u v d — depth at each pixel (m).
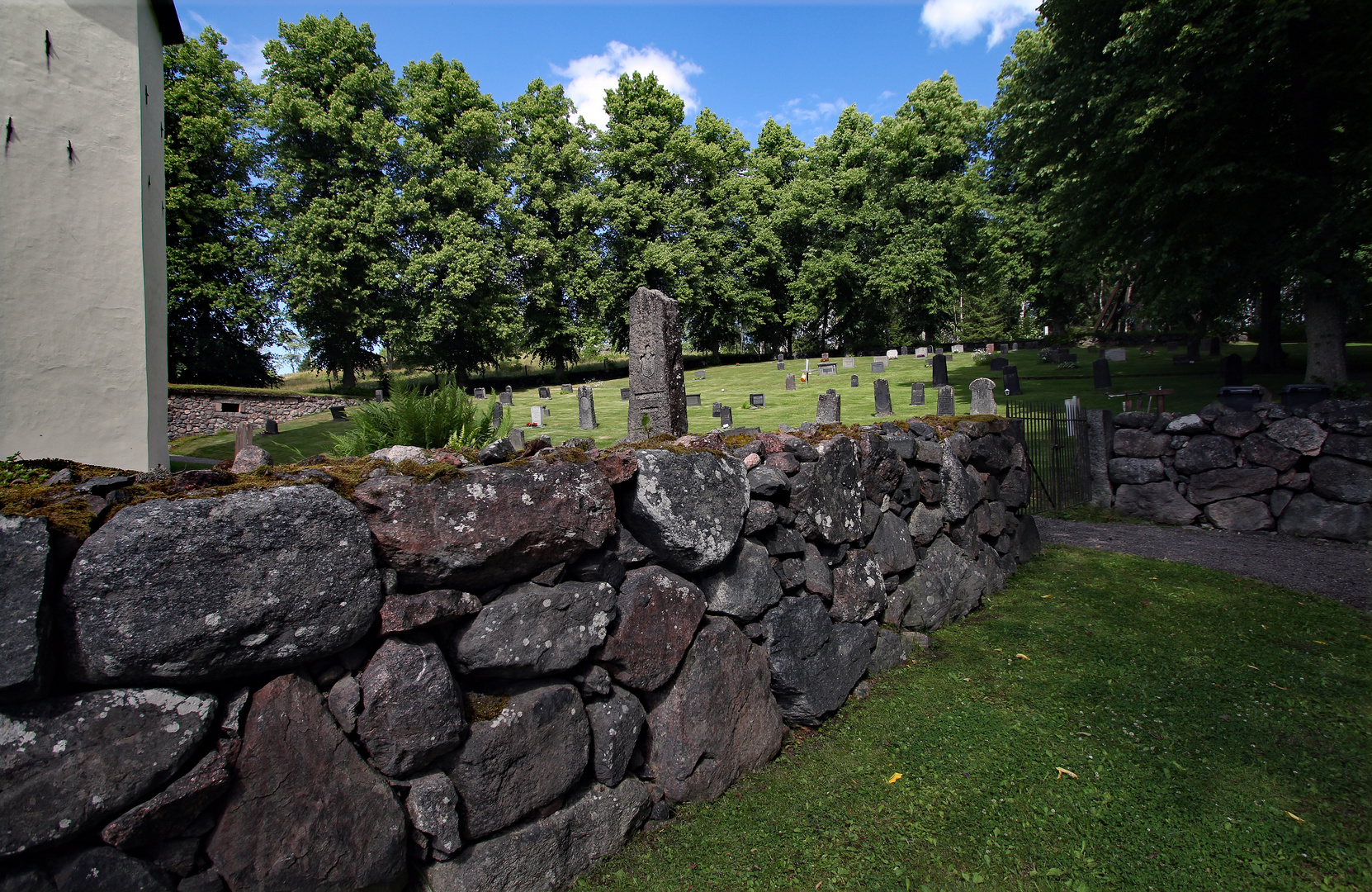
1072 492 10.62
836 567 4.48
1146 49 14.81
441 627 2.60
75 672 1.85
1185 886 2.78
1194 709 4.15
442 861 2.51
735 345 51.09
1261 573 7.09
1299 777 3.46
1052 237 21.81
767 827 3.18
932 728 4.00
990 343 41.25
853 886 2.80
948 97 41.94
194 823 2.01
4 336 7.58
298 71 33.22
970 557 6.15
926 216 41.84
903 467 5.24
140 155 8.91
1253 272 16.33
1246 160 15.47
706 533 3.42
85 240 8.27
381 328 34.88
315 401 28.42
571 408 25.33
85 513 1.96
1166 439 9.80
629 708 3.15
